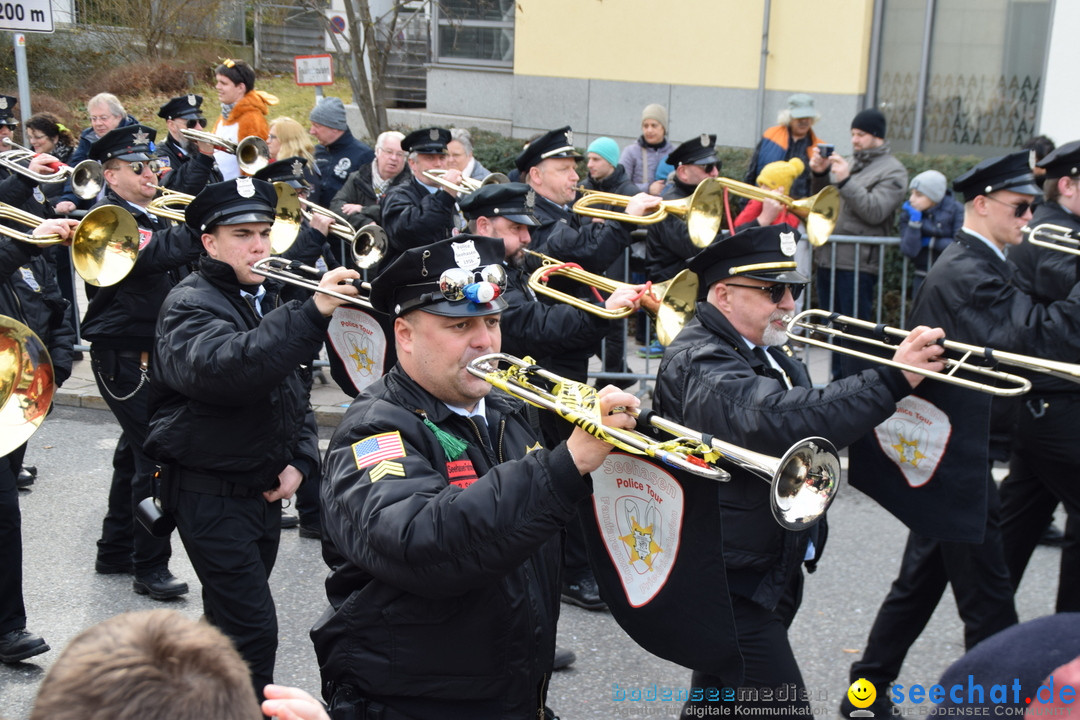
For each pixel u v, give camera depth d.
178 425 3.44
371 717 2.32
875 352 3.74
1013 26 9.10
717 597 2.44
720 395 2.94
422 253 2.33
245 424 3.46
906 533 5.43
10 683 4.10
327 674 2.41
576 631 4.58
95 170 5.58
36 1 7.68
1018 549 4.38
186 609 4.75
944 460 3.32
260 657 3.54
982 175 3.75
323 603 4.82
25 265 4.95
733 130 10.58
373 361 3.96
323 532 2.47
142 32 17.19
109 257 4.56
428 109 13.45
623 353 7.06
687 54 10.74
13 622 4.19
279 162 5.83
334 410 6.90
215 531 3.48
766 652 2.97
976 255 3.80
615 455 2.53
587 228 5.24
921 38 9.62
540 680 2.50
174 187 7.02
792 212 6.05
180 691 1.32
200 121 7.67
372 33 10.23
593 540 2.63
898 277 7.07
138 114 15.64
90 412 7.32
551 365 4.72
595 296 5.22
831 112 9.96
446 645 2.27
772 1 10.09
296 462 3.72
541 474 2.08
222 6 18.12
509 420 2.64
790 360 3.40
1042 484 4.28
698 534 2.43
